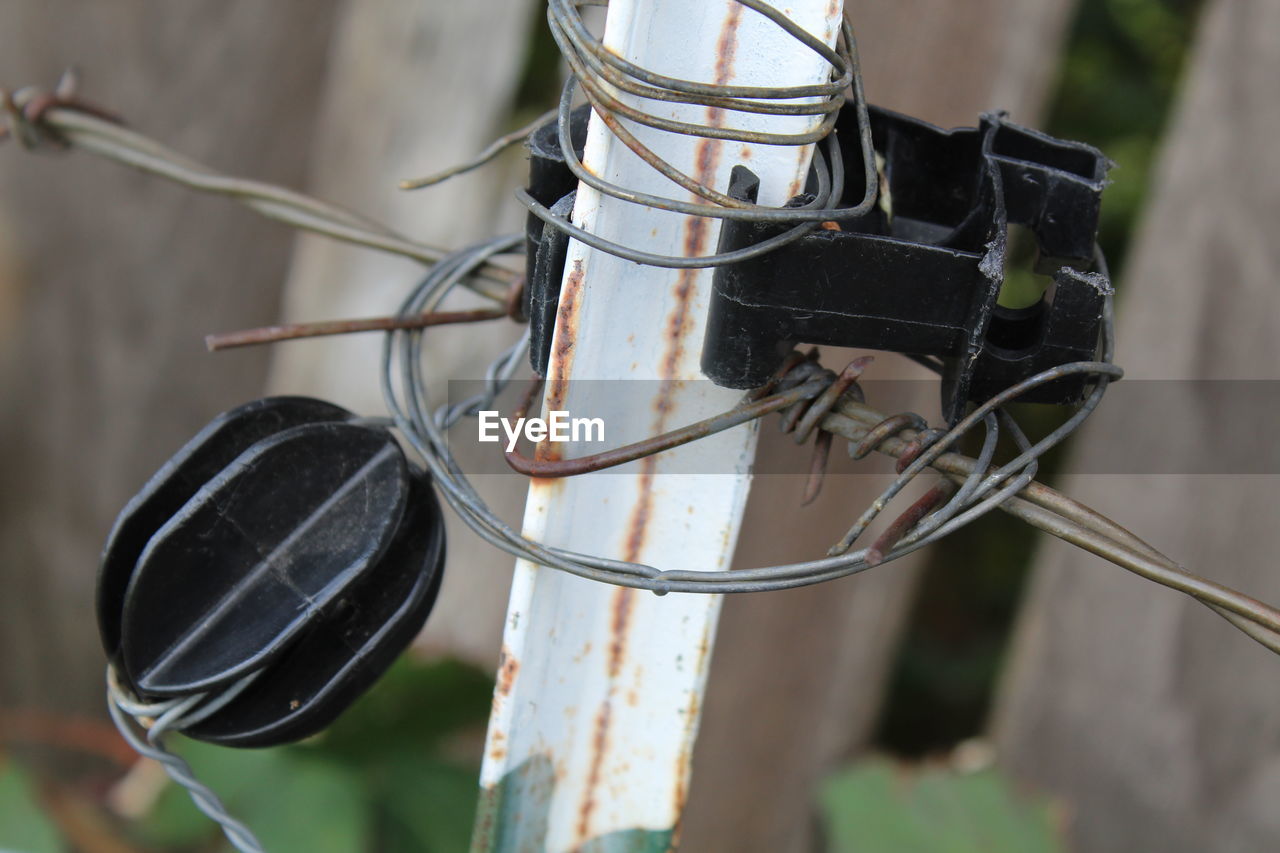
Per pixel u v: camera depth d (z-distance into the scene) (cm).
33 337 135
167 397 138
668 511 60
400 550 61
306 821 96
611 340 59
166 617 60
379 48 129
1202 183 90
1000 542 191
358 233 68
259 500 60
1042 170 59
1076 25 175
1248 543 88
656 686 61
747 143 58
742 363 58
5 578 144
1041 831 89
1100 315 58
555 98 159
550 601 60
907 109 92
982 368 58
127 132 71
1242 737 89
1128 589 94
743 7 58
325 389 133
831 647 110
